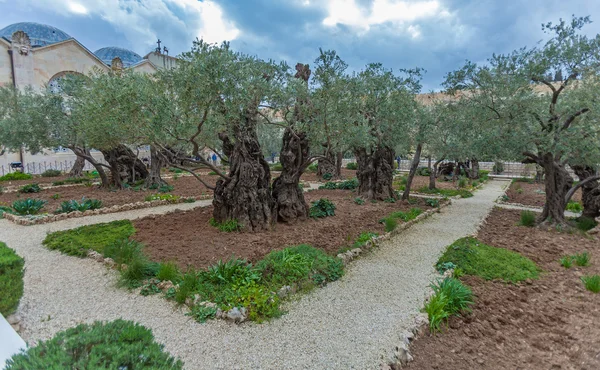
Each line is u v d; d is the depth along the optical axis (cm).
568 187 1081
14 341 346
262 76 862
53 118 1407
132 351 248
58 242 805
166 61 3941
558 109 930
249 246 788
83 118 1094
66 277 619
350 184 1891
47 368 214
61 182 1898
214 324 468
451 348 418
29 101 1465
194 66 675
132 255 668
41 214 1111
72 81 1457
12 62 2656
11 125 1416
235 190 944
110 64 3812
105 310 501
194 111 765
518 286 603
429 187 1927
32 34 3538
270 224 956
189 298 520
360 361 393
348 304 539
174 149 1245
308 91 902
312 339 439
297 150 1026
